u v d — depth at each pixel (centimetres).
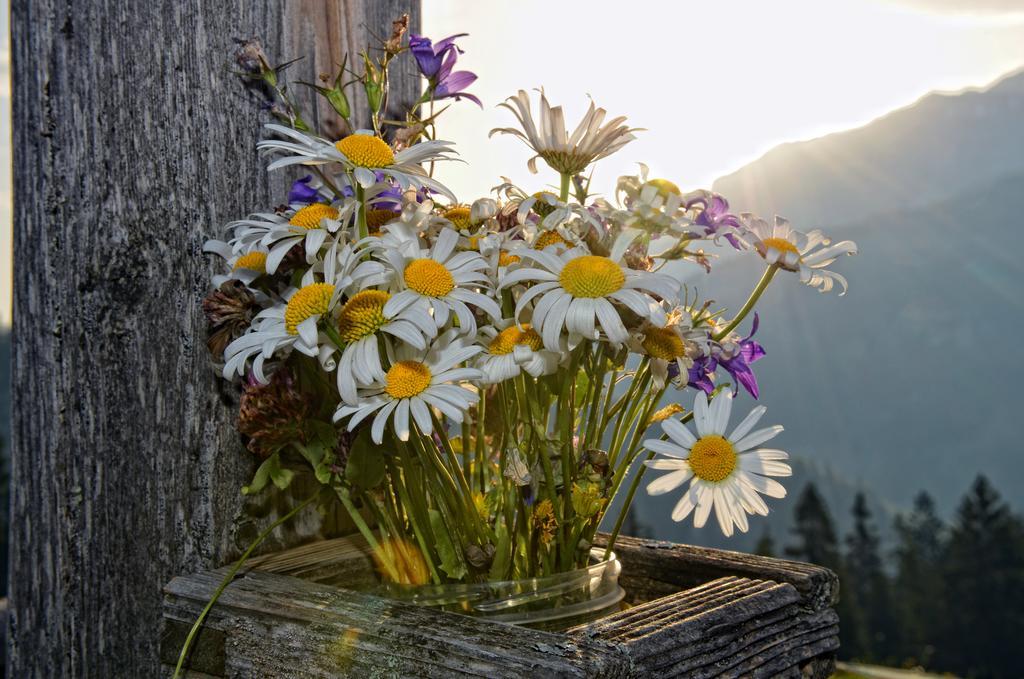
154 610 53
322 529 61
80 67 53
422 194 54
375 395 48
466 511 51
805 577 52
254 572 53
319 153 49
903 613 2369
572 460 50
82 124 53
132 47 53
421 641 45
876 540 2508
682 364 49
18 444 54
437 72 55
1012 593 2259
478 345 49
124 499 53
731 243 50
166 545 54
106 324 53
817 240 51
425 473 51
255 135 56
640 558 58
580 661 43
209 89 55
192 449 55
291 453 54
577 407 53
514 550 51
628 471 53
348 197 52
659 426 52
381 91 54
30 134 53
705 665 46
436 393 47
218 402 55
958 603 2309
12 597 54
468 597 49
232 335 53
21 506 54
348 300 48
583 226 49
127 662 53
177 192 54
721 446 48
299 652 48
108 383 53
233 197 56
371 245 48
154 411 54
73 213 53
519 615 49
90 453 53
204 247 54
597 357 50
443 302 48
